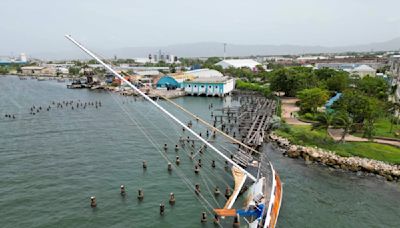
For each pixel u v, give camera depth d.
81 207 51.28
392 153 71.75
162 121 115.12
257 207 45.06
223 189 58.25
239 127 97.12
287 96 168.00
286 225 46.47
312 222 47.50
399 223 47.72
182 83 196.25
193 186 59.47
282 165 69.94
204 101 166.38
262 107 127.94
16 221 47.09
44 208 50.84
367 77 155.00
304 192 57.09
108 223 46.91
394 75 190.25
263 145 84.06
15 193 55.88
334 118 78.62
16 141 87.69
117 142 87.62
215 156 76.06
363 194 56.69
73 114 127.31
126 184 60.03
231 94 191.25
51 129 101.75
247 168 62.25
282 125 96.81
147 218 48.34
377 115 87.38
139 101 162.00
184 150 80.44
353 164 67.94
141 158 74.50
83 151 79.50
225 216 48.56
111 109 139.25
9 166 68.56
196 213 49.97
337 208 51.75
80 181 61.25
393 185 60.41
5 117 119.00
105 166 69.25
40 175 63.91
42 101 158.75
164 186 59.34
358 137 84.62
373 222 47.91
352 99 86.00
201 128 104.81
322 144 78.19
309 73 172.38
